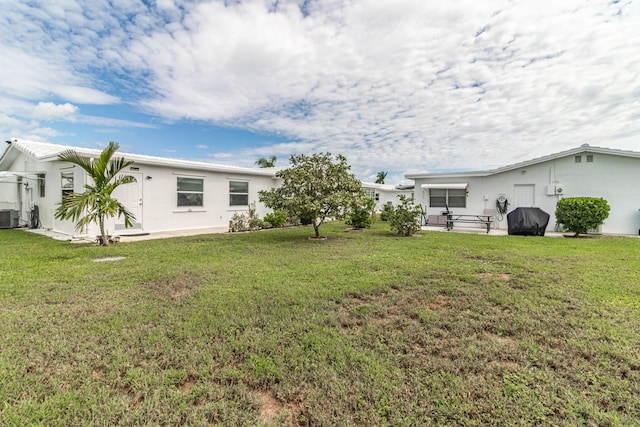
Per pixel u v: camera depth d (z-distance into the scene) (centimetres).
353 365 232
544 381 213
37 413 181
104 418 179
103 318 319
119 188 1040
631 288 421
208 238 964
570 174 1255
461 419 177
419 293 405
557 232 1238
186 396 197
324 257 657
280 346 260
